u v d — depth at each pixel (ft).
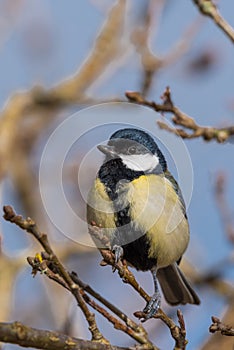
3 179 39.24
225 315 33.32
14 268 38.47
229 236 35.35
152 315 24.45
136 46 36.65
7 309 36.96
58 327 35.27
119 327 23.27
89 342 21.95
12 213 20.08
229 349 31.71
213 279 41.32
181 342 23.94
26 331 20.94
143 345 23.20
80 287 22.97
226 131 29.91
